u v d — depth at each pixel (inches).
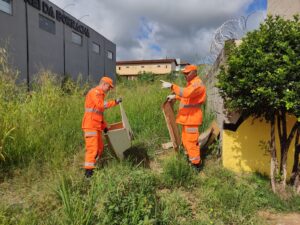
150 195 157.6
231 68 191.2
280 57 174.9
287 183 206.4
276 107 173.2
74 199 152.7
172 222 150.2
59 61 792.9
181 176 200.4
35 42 661.3
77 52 920.9
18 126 230.4
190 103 218.4
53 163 216.1
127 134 219.3
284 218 167.6
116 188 151.0
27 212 148.9
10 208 158.4
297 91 168.6
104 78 215.6
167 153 265.3
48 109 291.3
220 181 200.8
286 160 196.1
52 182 184.5
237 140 225.9
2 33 546.3
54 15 758.5
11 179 203.3
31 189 186.2
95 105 205.2
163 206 161.9
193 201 179.5
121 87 498.9
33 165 212.4
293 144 214.1
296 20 185.2
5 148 216.5
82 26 956.0
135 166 223.1
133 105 363.6
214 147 251.9
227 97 204.4
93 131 204.4
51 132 258.4
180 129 274.7
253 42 185.6
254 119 216.1
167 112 238.8
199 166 224.1
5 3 559.2
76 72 913.5
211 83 337.4
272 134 194.1
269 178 215.8
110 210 137.7
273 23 185.0
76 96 355.3
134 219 135.6
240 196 178.2
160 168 233.1
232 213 161.6
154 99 382.3
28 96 284.8
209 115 323.3
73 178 190.1
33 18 653.3
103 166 219.1
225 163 229.3
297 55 171.8
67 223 136.1
